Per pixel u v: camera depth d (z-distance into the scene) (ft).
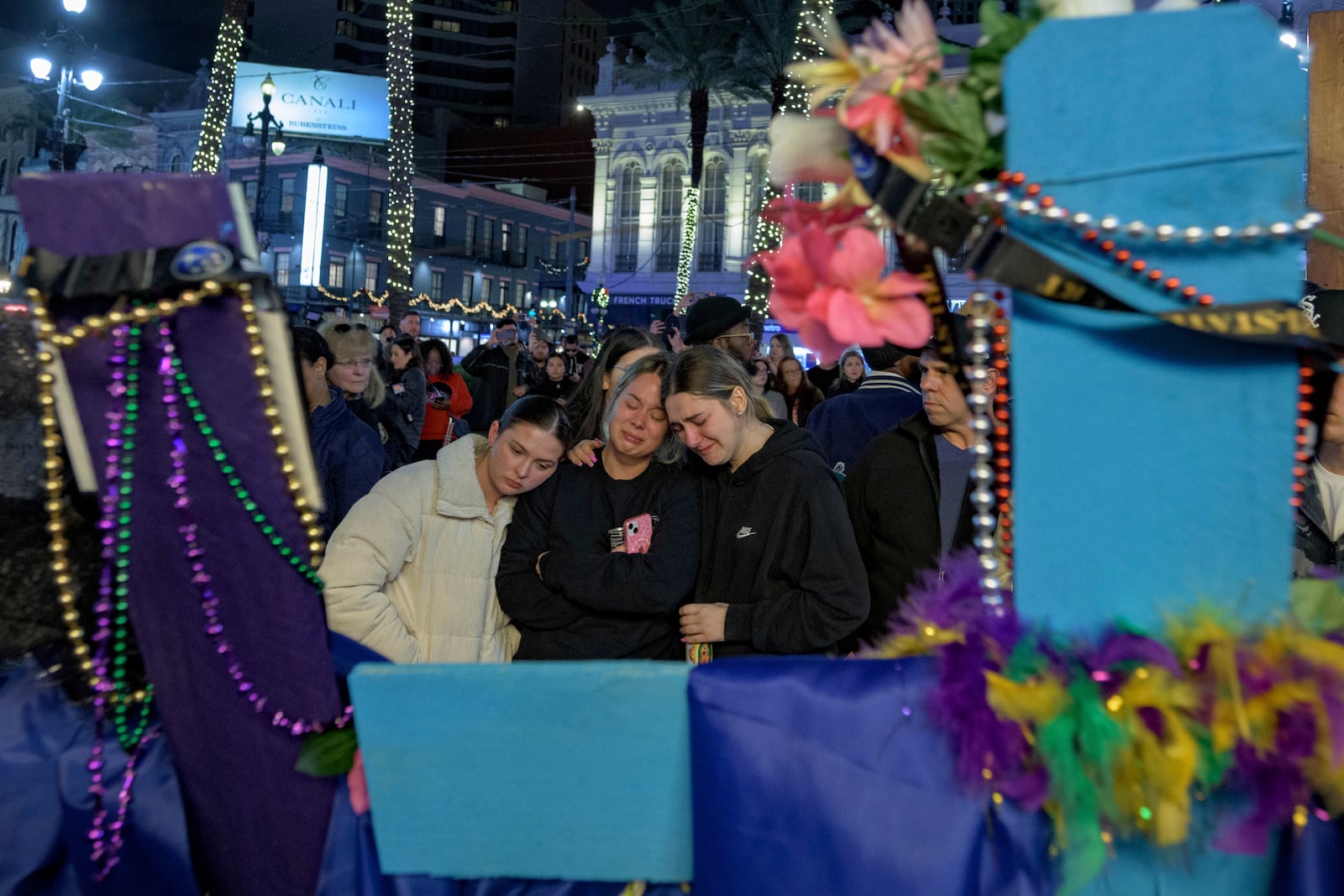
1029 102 4.10
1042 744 4.11
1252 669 4.05
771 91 79.25
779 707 4.52
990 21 4.33
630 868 4.84
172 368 4.48
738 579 7.93
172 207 4.34
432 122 210.38
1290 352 4.17
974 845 4.34
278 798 5.05
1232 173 4.08
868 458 9.58
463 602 7.62
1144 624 4.26
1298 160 4.06
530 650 7.87
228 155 144.46
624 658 7.84
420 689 4.71
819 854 4.44
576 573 7.68
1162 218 4.11
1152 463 4.25
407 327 33.17
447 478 7.65
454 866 4.84
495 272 165.68
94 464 4.60
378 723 4.75
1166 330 4.22
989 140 4.25
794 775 4.47
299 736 5.02
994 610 4.52
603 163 110.93
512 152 205.46
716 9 80.07
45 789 4.99
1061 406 4.28
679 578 7.76
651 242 108.68
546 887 5.01
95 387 4.49
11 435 4.78
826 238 4.18
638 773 4.78
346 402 14.28
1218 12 4.05
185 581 4.81
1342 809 4.15
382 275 147.23
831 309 4.08
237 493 4.61
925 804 4.38
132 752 5.05
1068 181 4.11
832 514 7.75
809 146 4.41
